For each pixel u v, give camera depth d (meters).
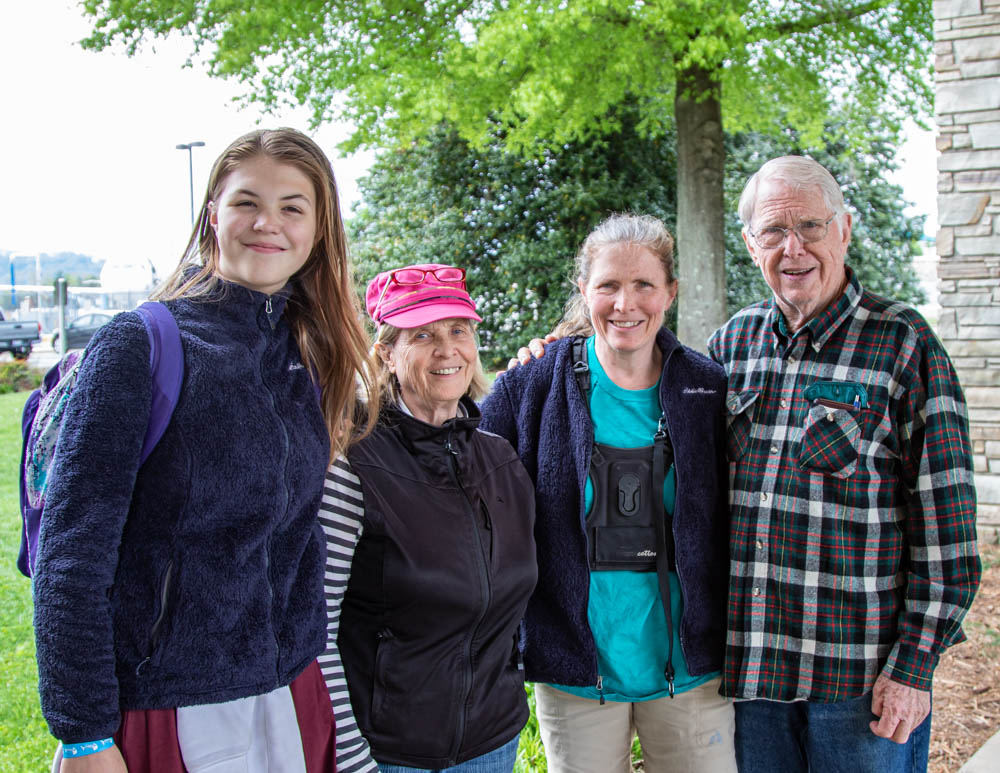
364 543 1.78
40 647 1.24
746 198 2.10
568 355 2.22
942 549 1.91
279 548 1.50
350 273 1.75
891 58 8.04
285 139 1.57
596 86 7.70
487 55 6.41
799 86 8.36
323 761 1.61
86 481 1.27
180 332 1.41
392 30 7.43
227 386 1.42
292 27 7.12
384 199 12.84
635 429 2.13
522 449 2.17
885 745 2.00
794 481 2.01
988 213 5.01
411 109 7.55
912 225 14.21
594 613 2.08
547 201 11.48
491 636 1.84
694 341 7.94
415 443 1.83
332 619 1.71
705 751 2.11
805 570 1.99
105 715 1.25
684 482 2.06
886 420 1.95
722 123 8.70
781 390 2.07
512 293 11.52
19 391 15.10
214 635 1.37
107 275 23.84
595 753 2.13
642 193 11.43
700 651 2.07
